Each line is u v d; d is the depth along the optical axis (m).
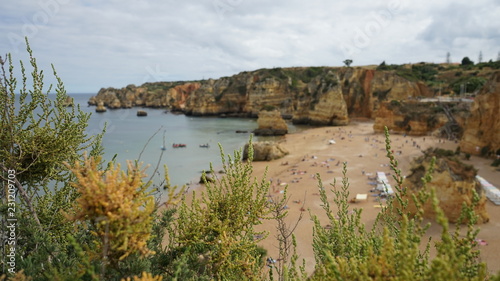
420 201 4.24
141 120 134.75
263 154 60.72
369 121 116.81
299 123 117.56
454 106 80.31
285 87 137.88
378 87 122.31
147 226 4.78
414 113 80.25
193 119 138.38
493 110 48.03
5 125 7.25
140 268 5.16
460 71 124.69
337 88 108.88
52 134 8.34
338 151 66.38
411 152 59.19
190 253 6.99
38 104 8.19
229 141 83.69
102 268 4.47
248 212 7.96
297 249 21.91
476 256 4.36
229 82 154.75
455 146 59.16
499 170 41.62
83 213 4.56
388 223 5.89
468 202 23.84
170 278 5.94
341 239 5.01
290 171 51.28
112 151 68.69
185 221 7.37
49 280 4.92
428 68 142.00
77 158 8.81
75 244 4.27
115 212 4.40
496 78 48.66
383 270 3.88
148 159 61.47
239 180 7.80
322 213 30.11
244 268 7.25
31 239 6.21
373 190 37.44
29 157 8.17
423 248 19.44
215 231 7.58
